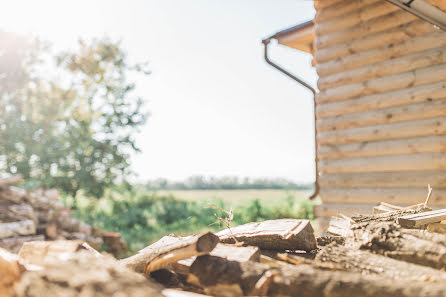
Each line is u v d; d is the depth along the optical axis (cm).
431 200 534
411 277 212
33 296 186
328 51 648
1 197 881
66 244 282
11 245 739
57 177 1712
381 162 580
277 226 323
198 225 1531
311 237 308
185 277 259
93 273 203
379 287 184
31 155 1722
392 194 566
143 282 212
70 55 1811
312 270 209
